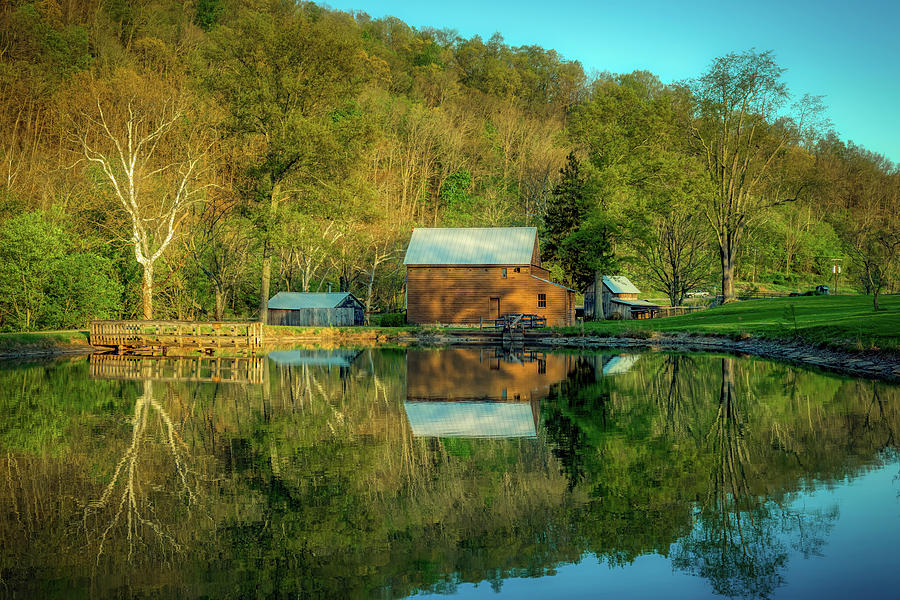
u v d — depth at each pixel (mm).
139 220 46312
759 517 10281
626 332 50719
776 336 38750
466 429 17141
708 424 17406
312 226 51812
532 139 115500
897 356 27062
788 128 64562
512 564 8742
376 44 137000
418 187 102250
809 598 7645
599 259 61094
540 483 12266
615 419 18375
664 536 9633
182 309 57281
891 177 131000
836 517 10195
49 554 9109
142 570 8562
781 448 14625
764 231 81000
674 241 69625
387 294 83562
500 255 62656
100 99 59156
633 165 60812
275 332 55031
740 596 7652
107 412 19766
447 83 127688
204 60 72875
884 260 43812
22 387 25297
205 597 7832
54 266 43031
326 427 17469
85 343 43688
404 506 11039
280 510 10875
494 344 51719
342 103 56000
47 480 12547
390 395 23156
